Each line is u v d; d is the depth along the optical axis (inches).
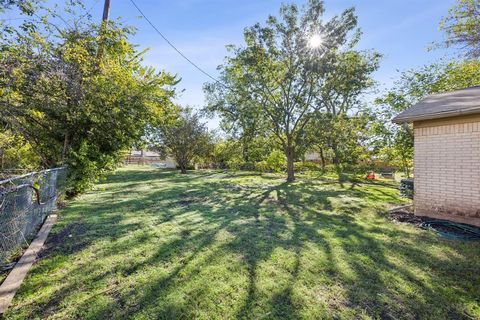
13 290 85.7
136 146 334.3
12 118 213.6
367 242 139.8
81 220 173.9
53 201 189.3
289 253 122.7
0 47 178.1
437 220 188.9
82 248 125.4
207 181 454.9
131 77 289.7
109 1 279.9
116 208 214.4
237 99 512.4
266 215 201.3
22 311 76.8
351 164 620.7
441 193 193.5
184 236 146.0
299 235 151.0
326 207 235.3
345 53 462.9
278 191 335.6
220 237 145.1
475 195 174.4
